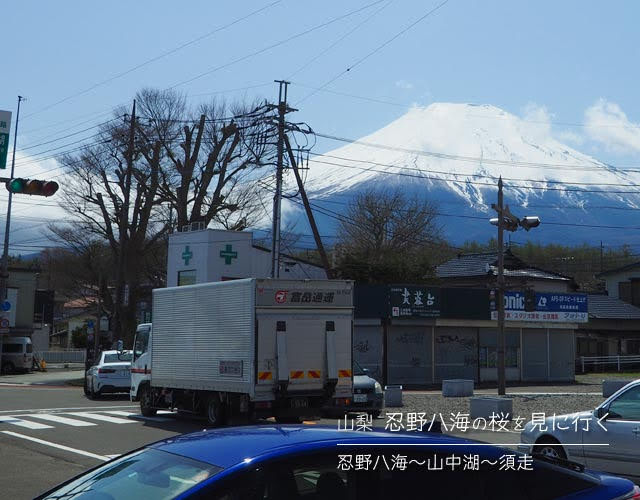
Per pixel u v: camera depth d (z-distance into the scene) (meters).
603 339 58.16
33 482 11.86
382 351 38.16
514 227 27.83
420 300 38.44
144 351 22.52
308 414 17.80
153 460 4.48
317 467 4.24
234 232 44.22
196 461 4.25
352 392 18.19
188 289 19.88
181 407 20.30
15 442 16.67
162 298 21.05
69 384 40.94
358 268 50.44
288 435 4.57
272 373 17.47
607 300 60.78
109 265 55.62
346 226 66.50
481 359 41.19
